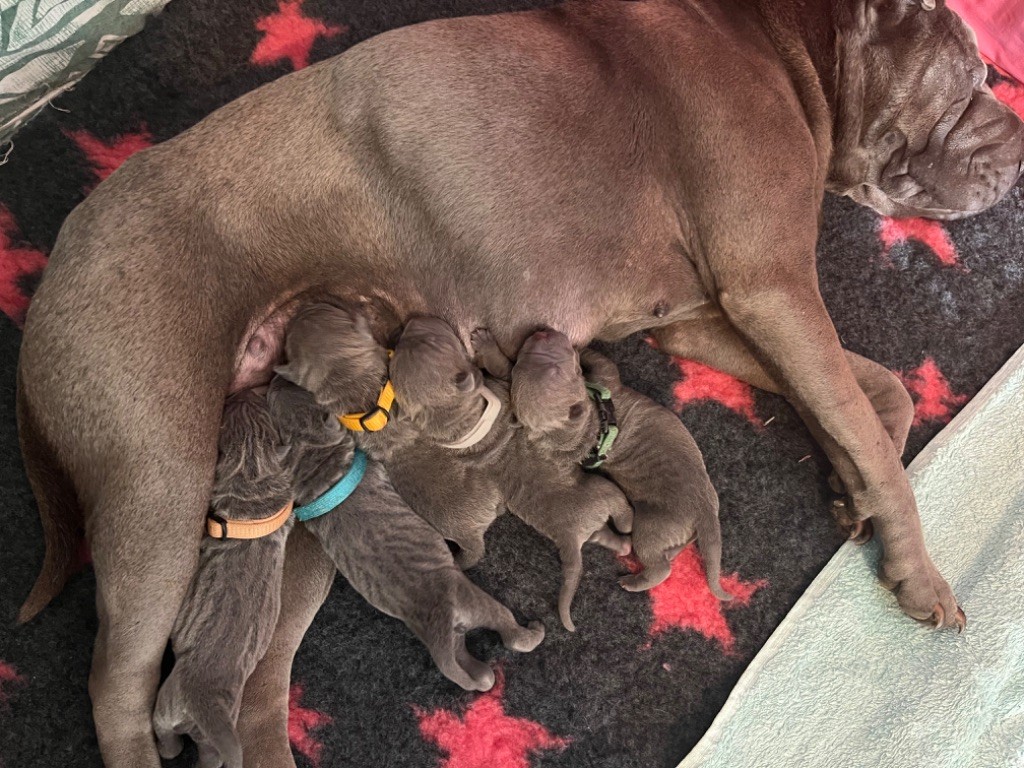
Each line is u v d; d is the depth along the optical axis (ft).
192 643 1.95
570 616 2.31
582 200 1.91
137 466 1.82
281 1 2.43
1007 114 2.09
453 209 1.90
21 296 2.26
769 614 2.35
